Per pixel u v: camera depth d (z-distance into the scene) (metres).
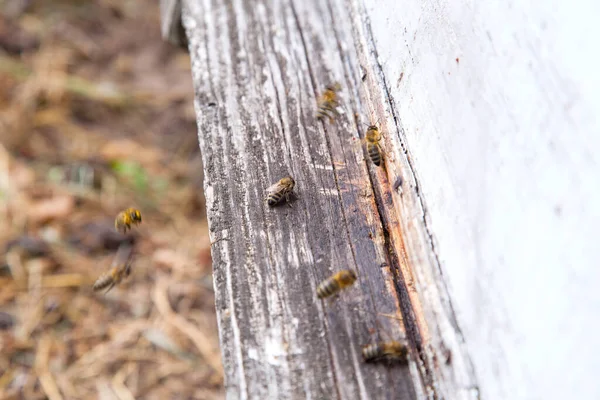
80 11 1.52
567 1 0.48
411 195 0.55
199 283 1.01
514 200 0.49
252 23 0.66
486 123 0.51
